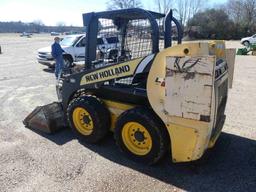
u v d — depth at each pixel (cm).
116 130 429
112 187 360
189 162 419
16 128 554
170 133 370
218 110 389
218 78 362
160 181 373
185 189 357
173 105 353
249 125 568
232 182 372
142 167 408
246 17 5694
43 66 1470
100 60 465
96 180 375
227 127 557
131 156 421
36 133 529
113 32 446
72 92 504
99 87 459
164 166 409
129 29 428
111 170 399
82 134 485
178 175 387
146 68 398
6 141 494
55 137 511
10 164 414
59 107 553
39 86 951
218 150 459
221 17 4975
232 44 3269
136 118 400
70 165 412
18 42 4219
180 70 337
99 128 459
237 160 429
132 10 403
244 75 1163
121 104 450
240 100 756
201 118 339
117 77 432
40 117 532
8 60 1778
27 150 459
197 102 336
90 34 458
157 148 391
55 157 436
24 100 766
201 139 350
